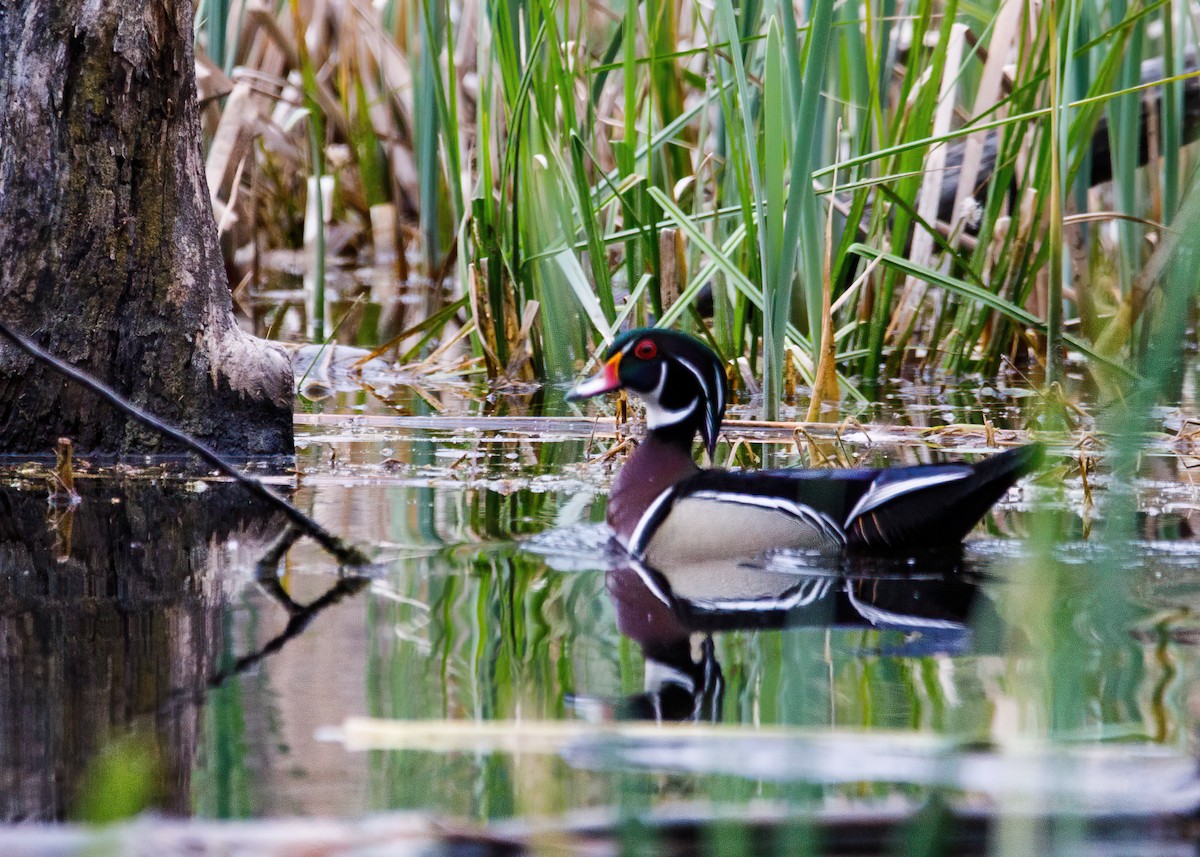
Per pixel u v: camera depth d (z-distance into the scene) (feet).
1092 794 15.51
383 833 14.52
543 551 29.37
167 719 18.29
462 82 69.72
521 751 17.22
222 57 67.00
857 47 49.29
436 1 63.41
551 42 46.75
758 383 51.06
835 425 43.27
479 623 23.36
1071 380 53.06
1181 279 13.15
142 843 14.17
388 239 80.69
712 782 16.06
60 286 38.42
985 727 17.75
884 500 28.86
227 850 14.14
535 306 54.13
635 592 26.03
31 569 26.89
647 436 32.86
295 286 77.36
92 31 37.73
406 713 18.57
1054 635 22.20
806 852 14.02
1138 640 21.72
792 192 41.52
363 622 23.25
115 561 27.55
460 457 40.09
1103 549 14.71
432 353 59.41
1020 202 51.37
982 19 53.01
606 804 15.52
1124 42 46.91
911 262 49.55
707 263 51.39
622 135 58.95
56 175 38.11
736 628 23.38
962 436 42.52
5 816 15.20
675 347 32.65
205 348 39.63
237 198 77.46
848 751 16.80
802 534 29.37
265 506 33.12
